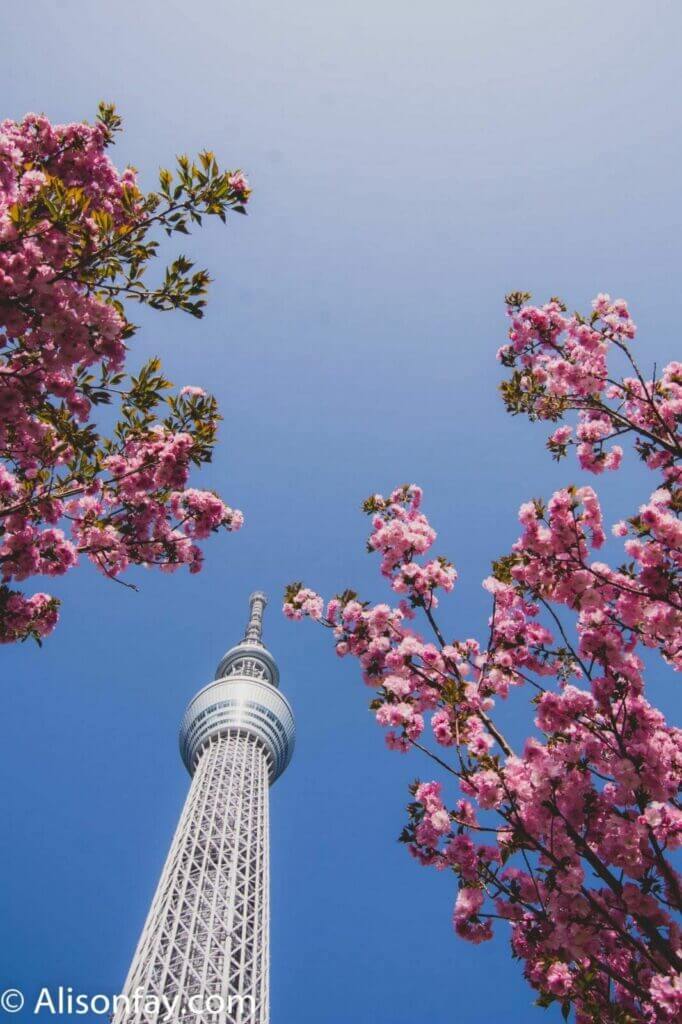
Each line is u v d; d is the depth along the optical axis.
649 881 7.62
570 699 8.53
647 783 8.07
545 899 8.11
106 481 10.66
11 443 10.10
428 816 8.64
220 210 9.12
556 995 7.34
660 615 8.86
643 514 9.02
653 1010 7.01
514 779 8.02
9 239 8.01
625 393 10.90
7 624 10.91
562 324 11.06
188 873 67.56
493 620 10.17
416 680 9.73
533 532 9.21
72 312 8.42
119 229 8.84
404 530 10.31
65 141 9.77
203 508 11.66
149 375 10.47
